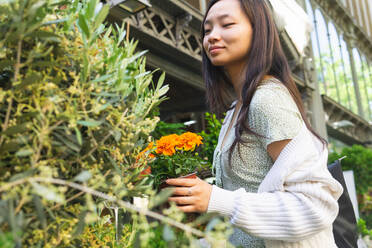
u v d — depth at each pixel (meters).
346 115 13.70
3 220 0.36
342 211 1.14
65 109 0.50
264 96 0.78
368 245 3.00
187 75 6.86
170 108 8.88
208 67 1.13
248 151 0.83
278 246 0.75
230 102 1.12
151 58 6.04
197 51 6.45
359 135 16.00
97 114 0.52
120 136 0.54
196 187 0.71
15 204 0.41
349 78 14.66
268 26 0.87
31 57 0.46
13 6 0.44
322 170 0.74
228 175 0.88
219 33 0.87
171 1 5.49
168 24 6.14
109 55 0.59
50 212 0.44
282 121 0.76
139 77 0.63
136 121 0.58
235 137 0.83
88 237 0.55
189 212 0.73
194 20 6.21
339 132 13.58
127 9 3.03
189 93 8.53
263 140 0.79
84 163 0.49
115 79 0.55
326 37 12.74
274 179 0.74
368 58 17.62
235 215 0.70
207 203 0.71
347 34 15.05
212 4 0.92
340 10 14.03
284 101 0.78
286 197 0.71
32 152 0.43
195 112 8.66
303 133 0.77
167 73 6.55
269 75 0.87
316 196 0.71
